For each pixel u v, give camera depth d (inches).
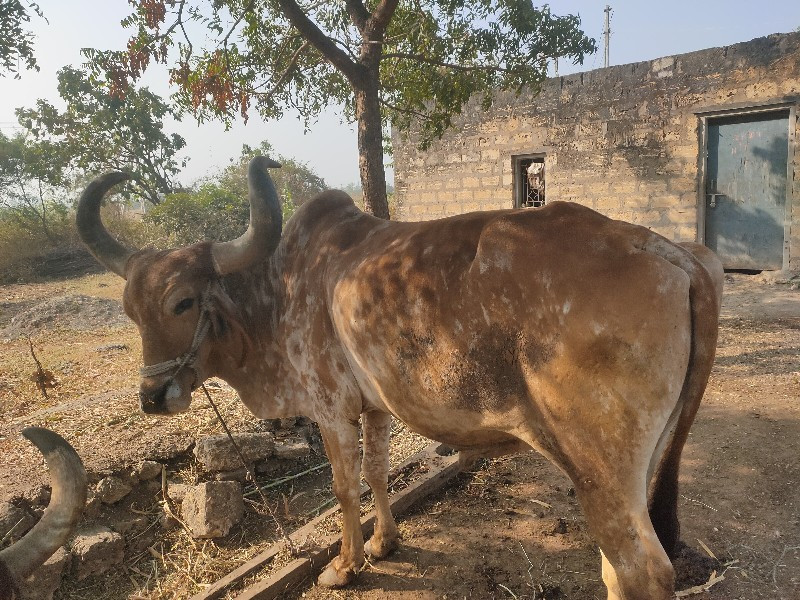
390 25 287.1
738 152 367.6
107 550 126.4
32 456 151.1
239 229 695.7
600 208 409.7
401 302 93.0
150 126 828.0
